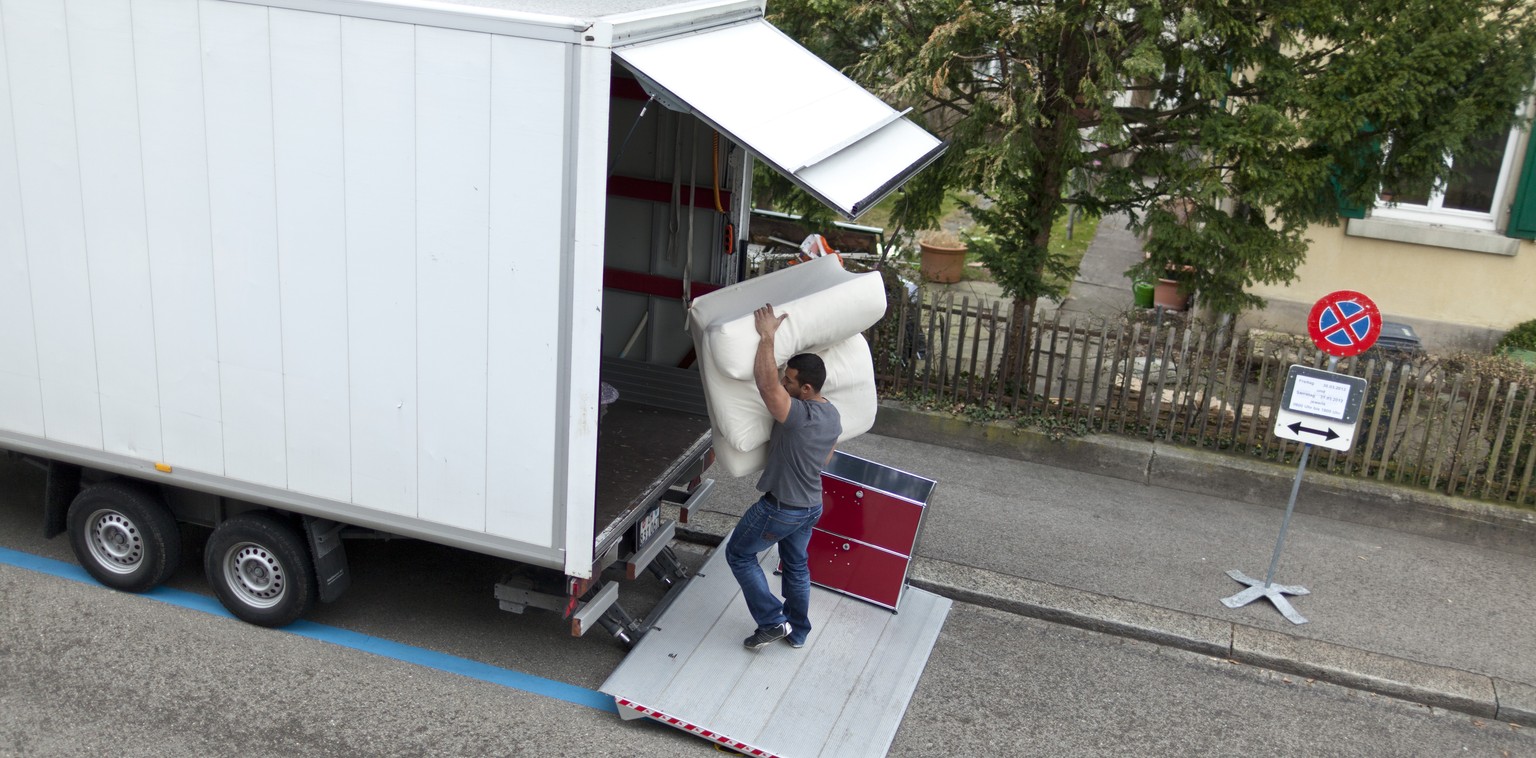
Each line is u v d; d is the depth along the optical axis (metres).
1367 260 10.73
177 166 5.09
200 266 5.19
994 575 6.92
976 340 8.84
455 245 4.77
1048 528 7.64
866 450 8.78
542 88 4.48
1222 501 8.31
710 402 5.54
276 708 5.32
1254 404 8.50
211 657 5.68
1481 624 6.78
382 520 5.27
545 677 5.76
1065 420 8.76
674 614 6.10
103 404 5.58
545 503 4.98
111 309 5.41
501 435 4.95
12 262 5.51
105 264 5.35
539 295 4.71
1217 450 8.52
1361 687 6.17
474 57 4.53
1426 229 10.44
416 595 6.47
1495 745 5.77
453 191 4.71
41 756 4.86
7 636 5.71
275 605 5.86
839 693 5.59
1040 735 5.52
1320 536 7.84
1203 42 8.02
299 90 4.80
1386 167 8.04
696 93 4.85
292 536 5.69
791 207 9.39
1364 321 6.51
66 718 5.12
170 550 6.07
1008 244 8.84
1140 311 10.99
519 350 4.81
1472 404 7.78
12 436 5.83
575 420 4.82
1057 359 9.87
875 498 6.25
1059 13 7.62
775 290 5.80
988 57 8.20
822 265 5.98
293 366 5.18
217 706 5.30
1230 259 8.26
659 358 7.33
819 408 5.43
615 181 7.12
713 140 6.75
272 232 5.02
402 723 5.28
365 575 6.65
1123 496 8.28
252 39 4.81
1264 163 7.88
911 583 6.81
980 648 6.27
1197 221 8.16
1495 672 6.25
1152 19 7.50
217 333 5.26
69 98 5.16
